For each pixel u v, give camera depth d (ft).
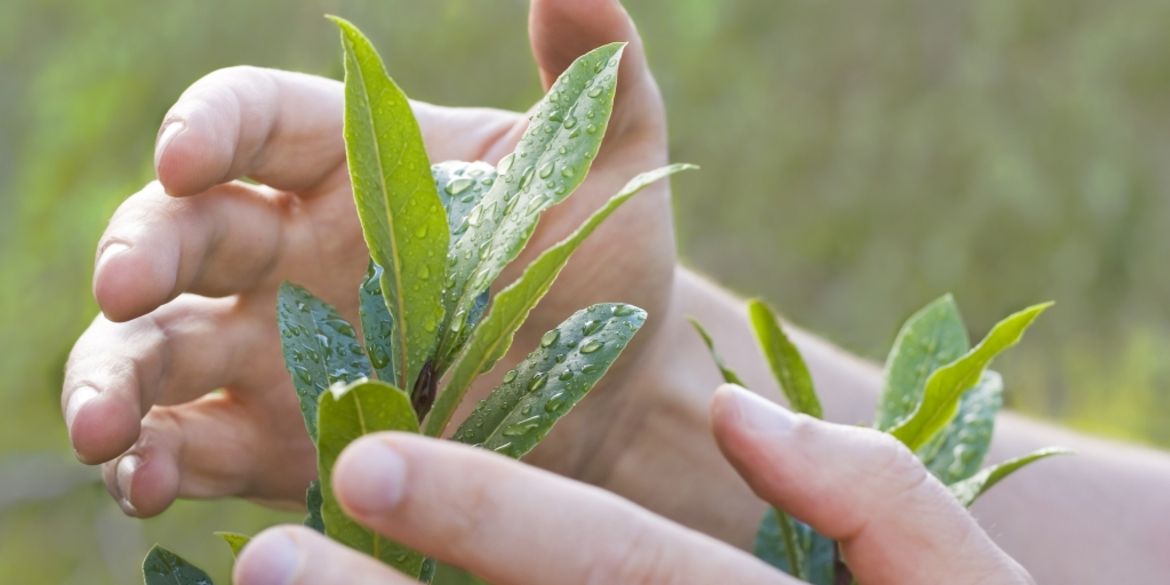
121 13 5.80
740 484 2.12
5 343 5.20
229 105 1.68
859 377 2.21
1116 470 2.15
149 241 1.64
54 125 5.61
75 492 4.92
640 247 1.97
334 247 1.86
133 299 1.63
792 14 8.02
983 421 1.71
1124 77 7.36
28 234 5.39
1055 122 7.23
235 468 1.90
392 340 1.53
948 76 7.71
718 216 7.93
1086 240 7.04
